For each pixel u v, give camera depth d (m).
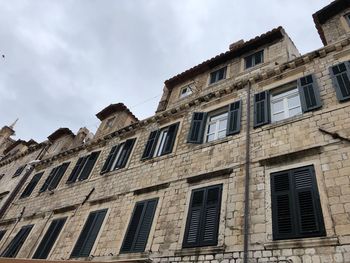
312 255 6.12
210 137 11.33
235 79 13.31
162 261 8.21
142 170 12.02
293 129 8.82
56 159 18.53
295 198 7.19
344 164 7.13
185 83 16.22
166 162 11.41
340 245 5.95
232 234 7.52
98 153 15.66
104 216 11.31
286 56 12.21
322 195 6.88
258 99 10.69
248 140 9.43
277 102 10.38
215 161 9.83
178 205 9.36
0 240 14.93
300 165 7.78
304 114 8.95
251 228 7.32
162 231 8.98
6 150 27.95
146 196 10.70
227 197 8.44
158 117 14.20
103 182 13.23
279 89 10.66
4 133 32.06
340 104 8.48
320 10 12.23
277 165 8.20
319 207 6.75
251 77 11.61
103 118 20.06
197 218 8.52
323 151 7.68
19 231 14.56
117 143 15.30
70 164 16.86
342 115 8.19
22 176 19.83
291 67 10.80
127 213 10.63
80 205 12.89
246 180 8.29
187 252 7.91
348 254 5.77
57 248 11.61
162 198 10.07
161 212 9.59
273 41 13.57
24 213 15.84
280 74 10.91
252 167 8.66
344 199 6.57
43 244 12.35
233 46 15.63
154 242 8.86
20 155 23.11
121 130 15.59
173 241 8.45
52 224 13.18
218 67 15.13
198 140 11.12
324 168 7.34
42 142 22.12
